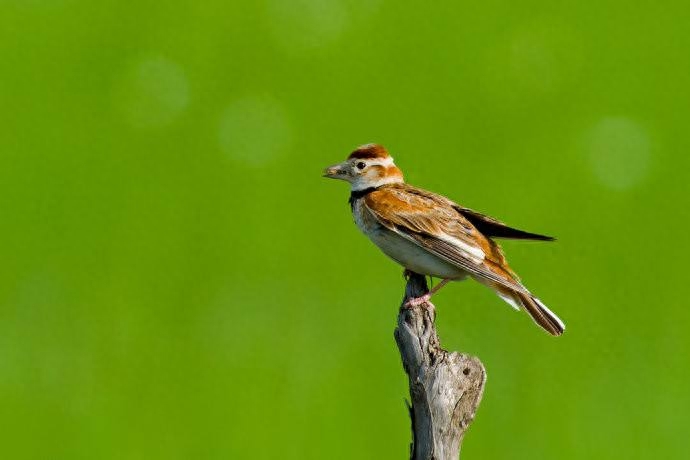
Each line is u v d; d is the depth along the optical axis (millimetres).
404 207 9555
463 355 7250
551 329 9031
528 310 9109
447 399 7070
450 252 9281
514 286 9078
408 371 7484
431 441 7062
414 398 7191
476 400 7121
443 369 7141
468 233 9367
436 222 9430
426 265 9570
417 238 9414
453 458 7078
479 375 7148
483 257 9234
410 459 7184
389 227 9523
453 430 7086
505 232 9617
